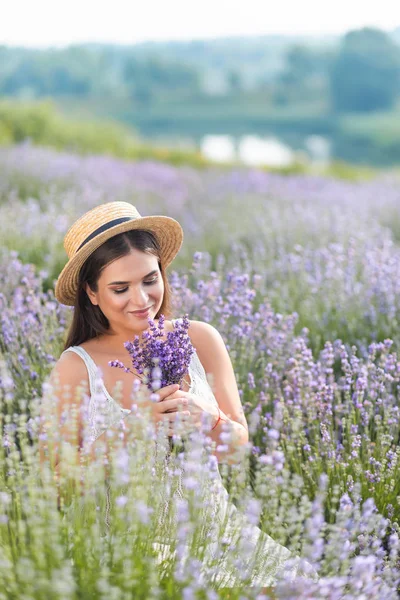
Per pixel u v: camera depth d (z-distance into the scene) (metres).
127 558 1.99
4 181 10.72
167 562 2.17
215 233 7.75
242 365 3.70
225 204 9.98
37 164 12.00
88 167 12.29
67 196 9.14
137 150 22.78
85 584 1.96
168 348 2.46
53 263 5.99
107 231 2.57
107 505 2.43
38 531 1.93
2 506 2.13
